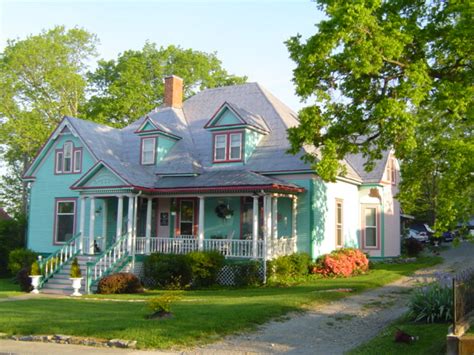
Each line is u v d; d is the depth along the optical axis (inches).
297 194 968.3
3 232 1246.3
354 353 396.2
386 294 715.4
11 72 1579.7
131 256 943.0
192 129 1165.7
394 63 638.5
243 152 1007.0
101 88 1870.1
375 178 1203.9
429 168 684.7
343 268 924.6
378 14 677.9
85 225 1103.6
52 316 546.9
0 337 473.7
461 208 588.7
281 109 1146.0
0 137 1587.1
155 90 1749.5
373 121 690.2
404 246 1391.5
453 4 623.5
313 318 548.1
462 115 673.6
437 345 402.9
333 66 649.6
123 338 442.0
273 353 410.3
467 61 685.3
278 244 905.5
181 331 457.4
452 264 1114.1
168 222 1064.8
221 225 1018.1
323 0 656.4
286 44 703.7
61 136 1163.9
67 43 1716.3
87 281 863.1
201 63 1818.4
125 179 948.0
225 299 675.4
